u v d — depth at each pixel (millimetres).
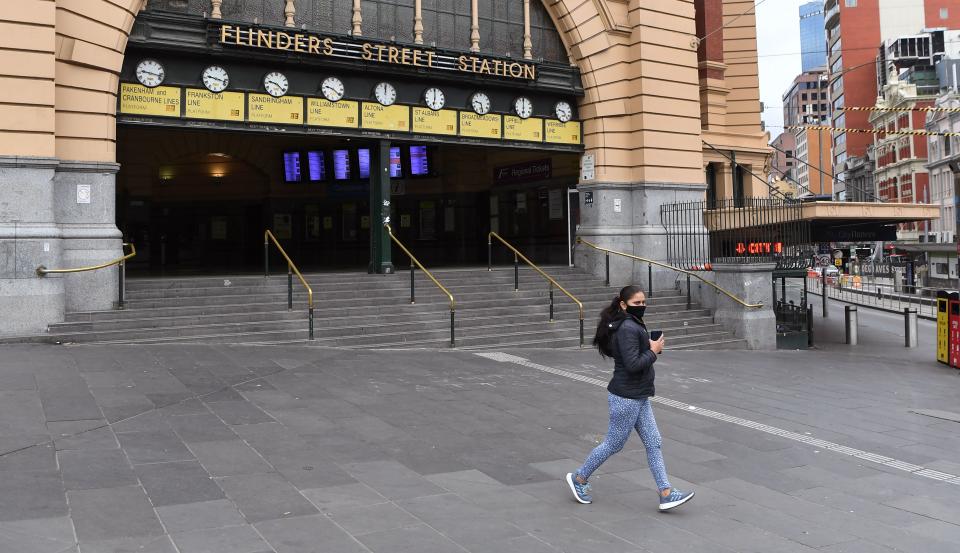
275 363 10914
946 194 70500
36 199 12312
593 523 5480
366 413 8523
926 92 84125
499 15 18938
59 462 6219
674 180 20062
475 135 18391
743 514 5836
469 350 13594
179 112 14773
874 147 93125
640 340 5754
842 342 20422
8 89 12133
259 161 25062
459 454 7145
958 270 37875
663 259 19641
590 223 19766
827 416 9648
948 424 9367
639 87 19719
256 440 7184
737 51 30062
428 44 17703
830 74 116375
